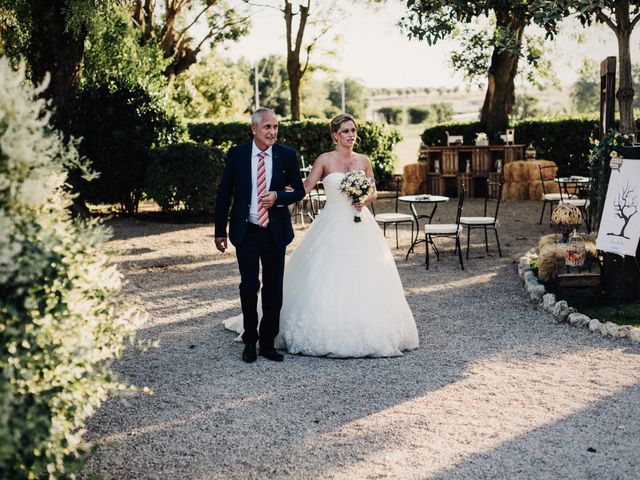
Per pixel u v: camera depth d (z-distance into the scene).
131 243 11.42
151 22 22.34
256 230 5.23
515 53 8.45
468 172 17.97
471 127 19.77
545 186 16.42
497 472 3.48
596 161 8.13
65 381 2.85
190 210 14.00
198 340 5.98
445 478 3.43
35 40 11.84
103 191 14.44
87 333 2.97
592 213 9.64
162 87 15.51
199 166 13.67
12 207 2.78
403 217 9.84
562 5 7.15
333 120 5.58
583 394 4.51
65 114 12.03
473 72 20.69
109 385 2.99
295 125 20.34
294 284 5.66
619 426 4.00
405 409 4.33
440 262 9.44
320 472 3.51
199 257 10.12
